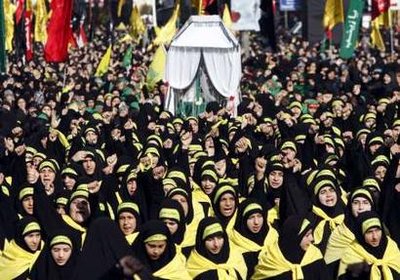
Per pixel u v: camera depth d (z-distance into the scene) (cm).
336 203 1788
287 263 1478
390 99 3556
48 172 2052
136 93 4219
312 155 2497
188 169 2200
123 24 8562
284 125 2847
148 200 1759
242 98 4094
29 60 5047
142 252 1389
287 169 1969
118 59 6244
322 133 2702
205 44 3984
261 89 4194
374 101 3781
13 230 1753
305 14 7181
